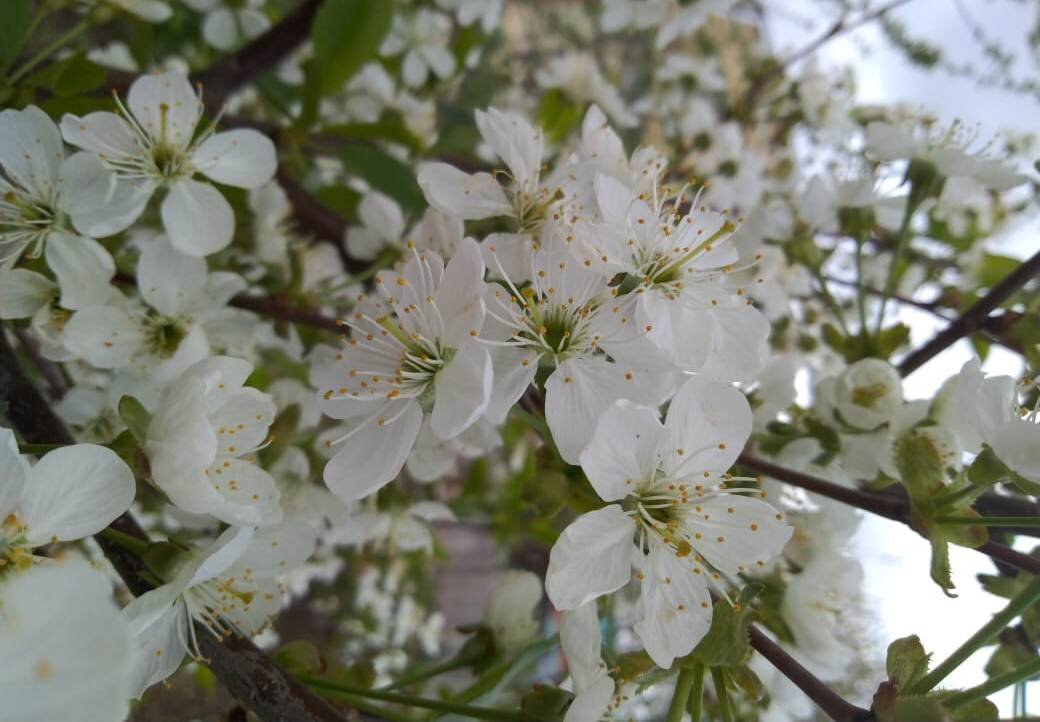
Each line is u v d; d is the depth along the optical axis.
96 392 0.12
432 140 0.22
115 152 0.11
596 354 0.10
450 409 0.09
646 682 0.10
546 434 0.10
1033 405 0.11
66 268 0.11
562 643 0.09
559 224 0.10
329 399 0.10
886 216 0.15
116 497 0.08
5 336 0.10
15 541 0.08
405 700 0.10
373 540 0.21
